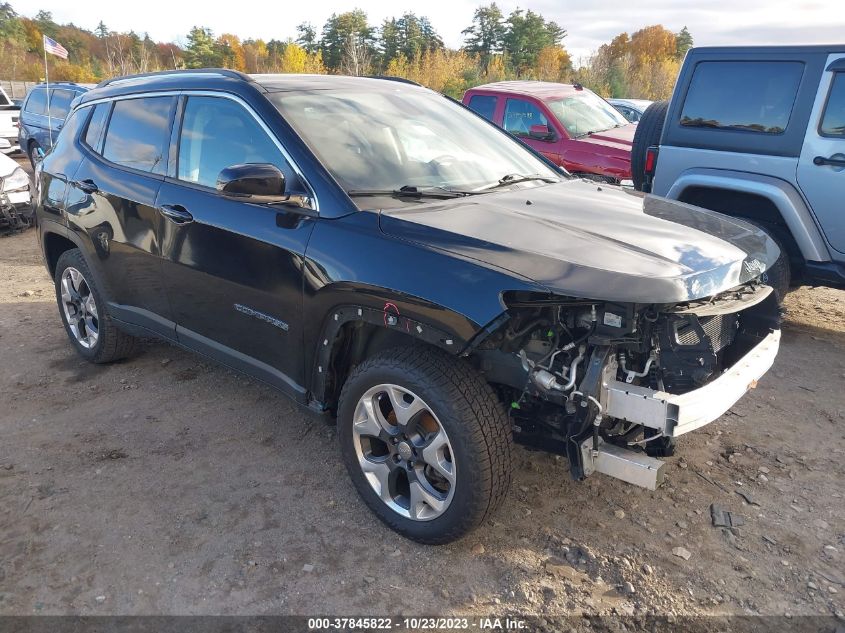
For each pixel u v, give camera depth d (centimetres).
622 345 251
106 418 402
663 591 266
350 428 298
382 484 295
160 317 398
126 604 260
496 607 258
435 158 349
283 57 4750
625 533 299
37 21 7375
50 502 321
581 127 900
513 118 936
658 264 254
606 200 342
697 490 330
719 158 536
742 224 335
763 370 287
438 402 259
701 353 267
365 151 328
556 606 259
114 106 433
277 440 377
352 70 3841
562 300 245
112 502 321
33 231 919
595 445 253
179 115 377
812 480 339
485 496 262
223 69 374
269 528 303
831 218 488
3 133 1641
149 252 383
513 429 286
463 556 284
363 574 275
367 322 283
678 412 237
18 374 463
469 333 244
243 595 264
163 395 431
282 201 304
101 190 414
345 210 293
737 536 298
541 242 263
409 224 278
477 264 252
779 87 505
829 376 458
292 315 309
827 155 480
